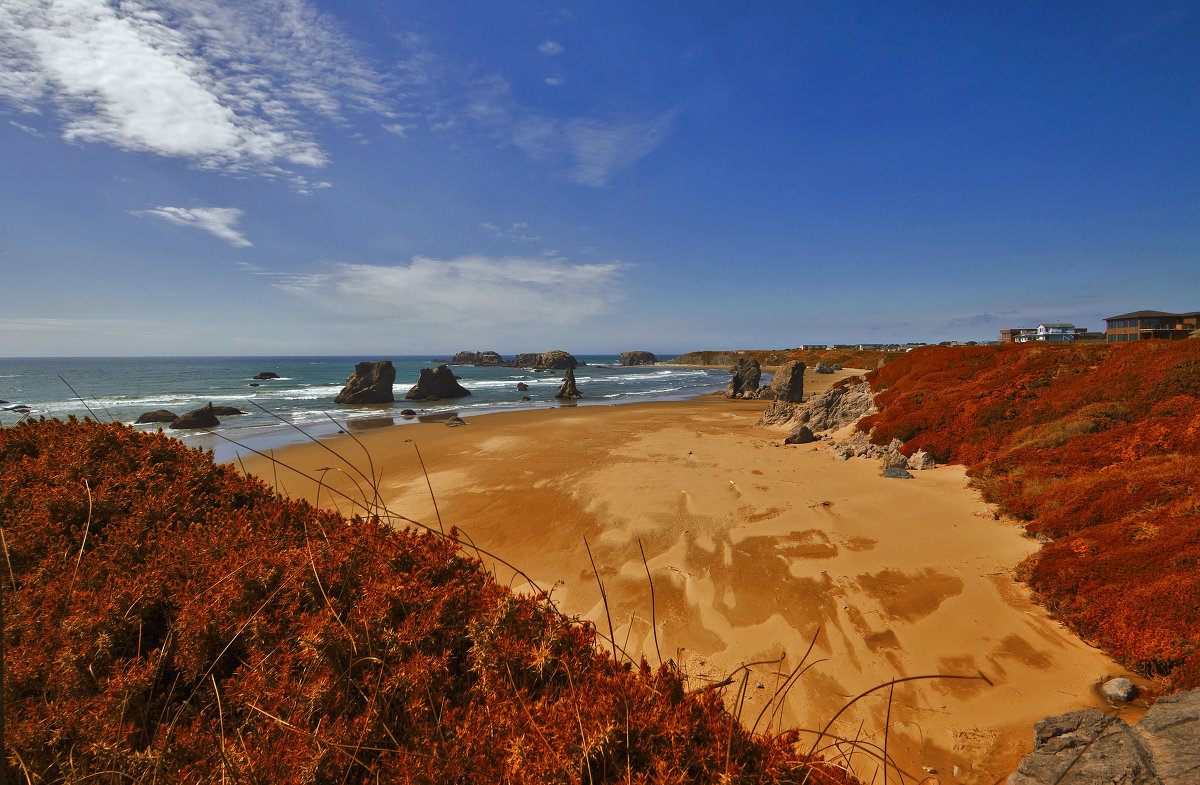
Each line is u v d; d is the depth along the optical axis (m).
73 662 2.31
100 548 3.45
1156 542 7.75
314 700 2.23
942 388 20.45
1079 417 13.91
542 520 12.95
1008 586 8.73
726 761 2.09
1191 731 4.37
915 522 11.58
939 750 5.75
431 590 3.05
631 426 28.70
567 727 2.13
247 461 20.16
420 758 2.02
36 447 5.18
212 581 2.95
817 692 6.74
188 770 1.96
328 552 3.27
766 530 11.73
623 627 8.31
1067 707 6.17
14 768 1.85
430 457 20.75
